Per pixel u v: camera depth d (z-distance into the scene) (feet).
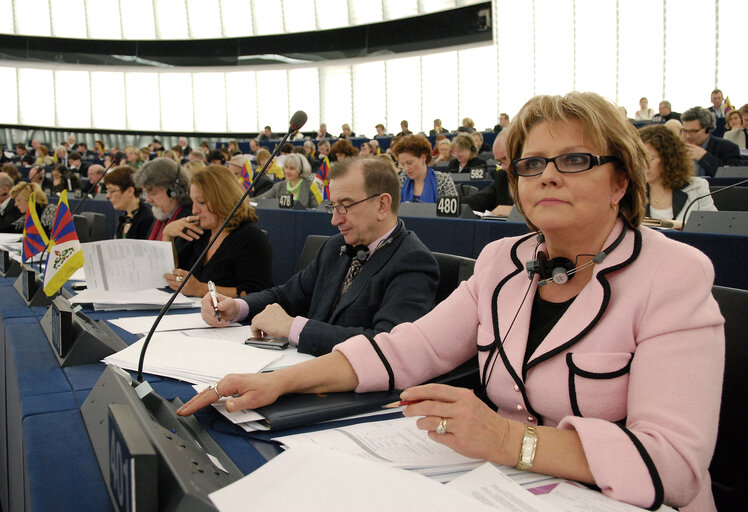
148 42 56.54
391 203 4.93
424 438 2.57
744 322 2.89
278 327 4.20
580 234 2.79
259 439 2.54
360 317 4.73
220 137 57.57
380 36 48.96
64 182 22.48
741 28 32.96
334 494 1.81
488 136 32.22
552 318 2.85
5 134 54.75
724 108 29.66
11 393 3.67
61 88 57.11
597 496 2.08
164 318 5.01
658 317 2.45
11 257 8.21
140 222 10.43
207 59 55.93
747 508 2.77
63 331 3.57
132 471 1.67
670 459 2.09
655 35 36.55
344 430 2.64
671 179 8.54
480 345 3.01
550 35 41.14
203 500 1.70
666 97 36.45
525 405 2.72
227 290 6.43
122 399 2.29
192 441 2.38
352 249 5.12
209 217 6.70
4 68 55.06
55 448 2.35
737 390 2.84
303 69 53.21
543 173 2.70
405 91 48.75
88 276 5.80
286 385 2.90
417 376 3.19
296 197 17.48
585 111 2.65
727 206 9.93
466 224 7.60
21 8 54.29
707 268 2.51
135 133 58.39
